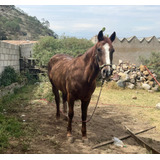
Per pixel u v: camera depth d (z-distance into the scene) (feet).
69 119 13.32
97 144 12.78
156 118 19.54
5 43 30.91
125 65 38.75
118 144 13.03
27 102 23.03
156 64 45.29
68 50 41.52
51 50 42.09
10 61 33.76
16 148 11.28
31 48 49.24
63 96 16.87
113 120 18.61
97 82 36.99
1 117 15.85
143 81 36.17
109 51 10.45
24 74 39.01
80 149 11.97
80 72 11.94
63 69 14.10
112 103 25.29
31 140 12.46
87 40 45.47
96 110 21.85
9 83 28.14
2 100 22.22
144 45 50.52
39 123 16.06
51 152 11.18
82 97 12.39
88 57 11.78
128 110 22.26
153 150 12.00
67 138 13.29
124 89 34.58
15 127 14.12
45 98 24.82
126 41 49.37
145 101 26.99
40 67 40.81
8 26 262.06
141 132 15.90
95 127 16.29
